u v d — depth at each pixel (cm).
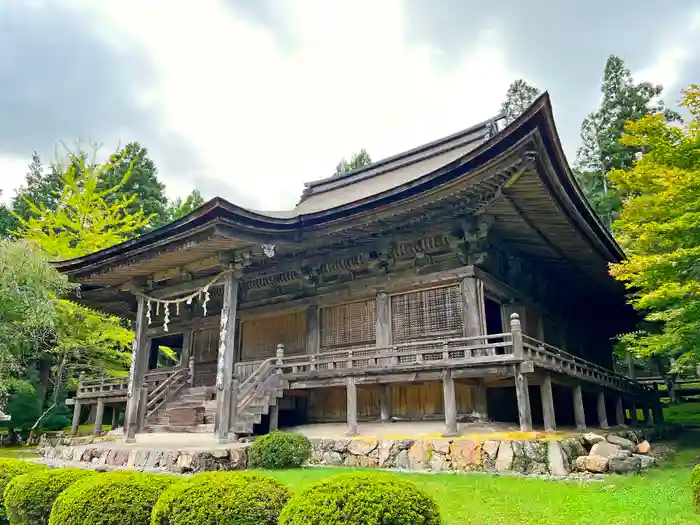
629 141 1412
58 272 1881
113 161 2997
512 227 1559
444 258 1584
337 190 2545
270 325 1933
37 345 2292
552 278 2150
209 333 2105
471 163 1240
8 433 2622
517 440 1073
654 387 2344
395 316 1630
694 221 1232
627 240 1816
